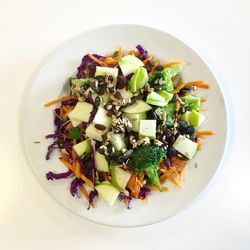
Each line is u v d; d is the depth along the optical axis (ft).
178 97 1.09
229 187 1.17
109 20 1.21
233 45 1.21
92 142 1.09
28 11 1.21
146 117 1.09
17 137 1.17
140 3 1.22
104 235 1.17
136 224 1.06
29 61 1.18
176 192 1.08
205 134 1.08
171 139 1.08
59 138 1.10
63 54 1.09
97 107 1.07
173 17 1.22
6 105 1.17
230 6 1.23
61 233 1.16
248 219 1.17
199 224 1.17
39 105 1.08
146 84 1.08
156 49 1.10
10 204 1.16
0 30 1.20
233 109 1.19
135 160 1.04
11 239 1.16
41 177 1.07
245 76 1.20
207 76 1.08
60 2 1.21
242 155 1.18
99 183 1.08
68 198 1.07
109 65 1.11
